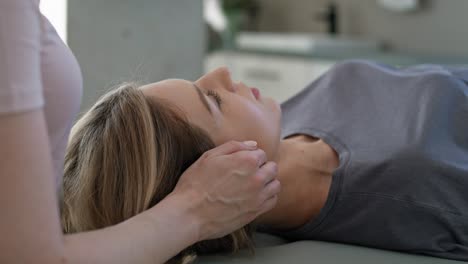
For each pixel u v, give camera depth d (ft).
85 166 3.28
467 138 3.80
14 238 2.11
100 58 6.78
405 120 3.89
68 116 2.67
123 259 2.42
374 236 3.62
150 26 7.14
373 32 12.03
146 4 7.06
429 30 10.86
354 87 4.57
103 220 3.21
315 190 3.97
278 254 3.42
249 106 3.71
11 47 2.14
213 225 2.91
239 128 3.63
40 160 2.19
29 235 2.14
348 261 3.34
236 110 3.66
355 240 3.70
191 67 7.59
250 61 11.97
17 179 2.11
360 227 3.64
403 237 3.53
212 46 14.94
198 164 3.03
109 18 6.78
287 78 11.05
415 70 4.51
